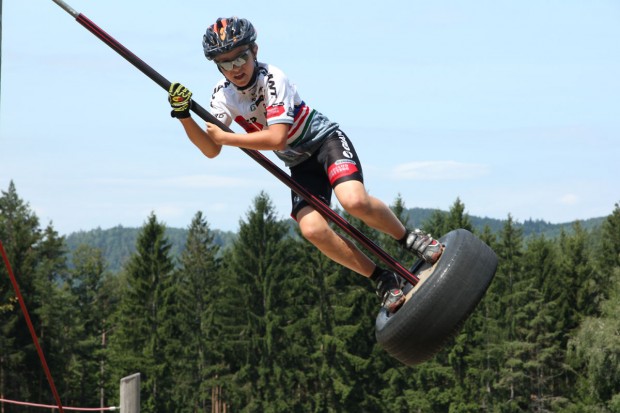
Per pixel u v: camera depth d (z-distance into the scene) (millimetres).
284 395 78250
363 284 78812
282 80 7875
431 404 76938
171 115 7691
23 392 72562
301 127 8180
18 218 88250
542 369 85250
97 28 7480
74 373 86125
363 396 77312
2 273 75062
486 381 81000
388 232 8445
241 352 80188
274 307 79750
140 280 87375
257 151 7863
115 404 88000
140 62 7629
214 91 8234
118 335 95000
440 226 100500
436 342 8109
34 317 75750
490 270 8180
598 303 92188
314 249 79812
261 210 81188
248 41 7660
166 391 84500
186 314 89500
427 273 8461
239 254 81312
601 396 64625
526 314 86375
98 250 126125
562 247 117375
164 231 88500
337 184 8109
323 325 78562
